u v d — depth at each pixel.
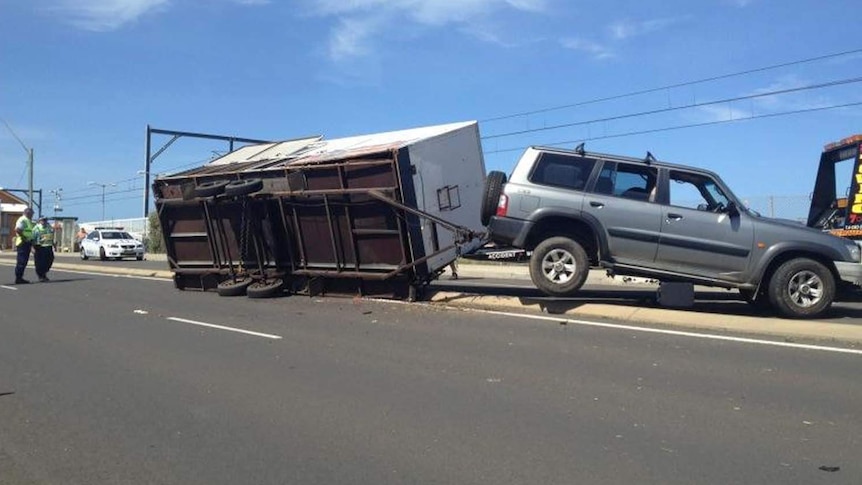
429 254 12.00
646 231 10.31
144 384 7.12
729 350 8.15
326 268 13.27
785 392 6.43
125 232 39.50
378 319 10.77
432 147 12.18
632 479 4.52
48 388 7.01
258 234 14.04
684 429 5.47
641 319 10.14
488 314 10.95
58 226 63.66
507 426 5.60
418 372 7.37
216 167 15.14
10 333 10.27
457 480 4.55
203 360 8.18
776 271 10.21
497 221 10.66
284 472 4.75
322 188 12.56
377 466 4.82
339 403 6.31
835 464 4.75
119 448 5.26
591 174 10.55
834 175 14.77
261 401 6.42
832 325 9.11
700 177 10.49
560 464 4.79
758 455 4.92
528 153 10.82
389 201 11.59
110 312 12.34
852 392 6.42
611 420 5.71
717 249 10.21
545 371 7.30
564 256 10.45
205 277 15.60
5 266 27.34
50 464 4.95
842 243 10.24
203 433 5.57
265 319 11.11
